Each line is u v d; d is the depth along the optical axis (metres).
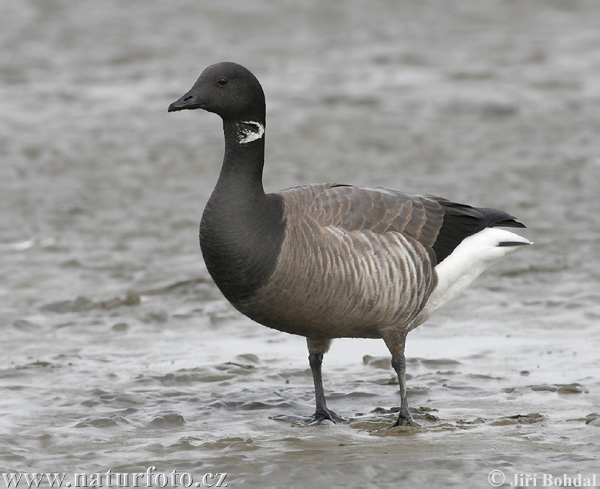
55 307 16.75
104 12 49.12
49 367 13.70
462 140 30.14
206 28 46.84
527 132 31.06
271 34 46.06
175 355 14.39
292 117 33.00
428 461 9.97
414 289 11.41
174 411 12.03
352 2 52.81
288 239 11.00
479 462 9.91
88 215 22.84
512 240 11.99
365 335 11.77
